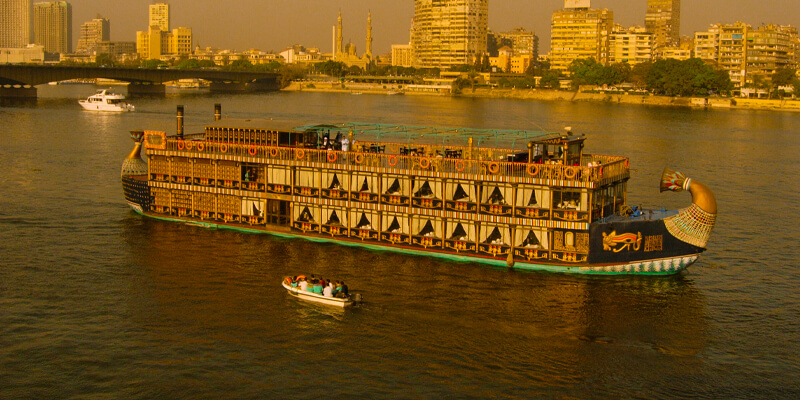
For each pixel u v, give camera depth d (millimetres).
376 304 58375
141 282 62469
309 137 77000
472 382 47312
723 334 54438
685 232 62812
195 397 45281
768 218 89562
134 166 85375
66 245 72000
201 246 71188
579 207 62969
